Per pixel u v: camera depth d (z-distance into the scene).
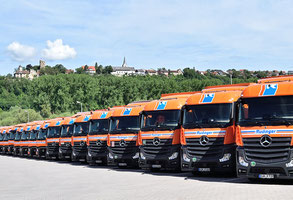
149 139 18.36
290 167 12.58
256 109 13.65
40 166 26.73
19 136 43.22
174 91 151.38
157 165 18.02
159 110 18.48
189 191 11.66
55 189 13.55
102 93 142.88
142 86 147.75
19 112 128.50
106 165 26.16
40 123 38.88
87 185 14.43
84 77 143.25
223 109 15.54
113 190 12.60
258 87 13.98
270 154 12.96
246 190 11.46
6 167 26.28
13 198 11.55
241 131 13.71
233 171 15.14
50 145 33.41
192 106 16.20
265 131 13.14
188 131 15.97
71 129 30.34
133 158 21.11
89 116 27.52
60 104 139.00
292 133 12.65
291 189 11.48
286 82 13.66
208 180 15.10
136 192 11.88
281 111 13.18
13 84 197.38
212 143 15.37
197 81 160.75
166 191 11.86
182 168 16.00
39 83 139.88
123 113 22.00
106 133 23.73
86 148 26.81
